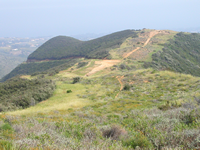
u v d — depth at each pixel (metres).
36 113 13.31
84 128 6.28
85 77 41.41
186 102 10.16
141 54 60.09
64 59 122.00
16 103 21.36
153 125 5.93
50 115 11.58
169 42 78.12
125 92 21.03
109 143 4.71
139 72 31.28
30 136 4.89
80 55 120.50
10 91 31.11
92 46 128.12
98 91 24.31
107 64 54.78
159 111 9.19
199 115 6.32
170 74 25.52
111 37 134.38
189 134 4.57
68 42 149.38
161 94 17.25
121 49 72.69
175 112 7.19
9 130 5.87
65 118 9.81
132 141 4.78
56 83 35.84
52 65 113.44
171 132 4.82
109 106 15.01
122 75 32.47
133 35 102.00
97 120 9.14
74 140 4.73
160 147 4.34
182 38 87.25
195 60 69.00
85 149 4.03
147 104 14.29
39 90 25.69
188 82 19.98
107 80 31.45
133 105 14.38
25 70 116.31
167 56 59.03
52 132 5.46
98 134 5.58
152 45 73.31
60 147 4.02
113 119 9.27
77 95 23.47
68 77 45.00
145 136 5.04
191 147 4.11
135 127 6.31
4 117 8.81
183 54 70.38
